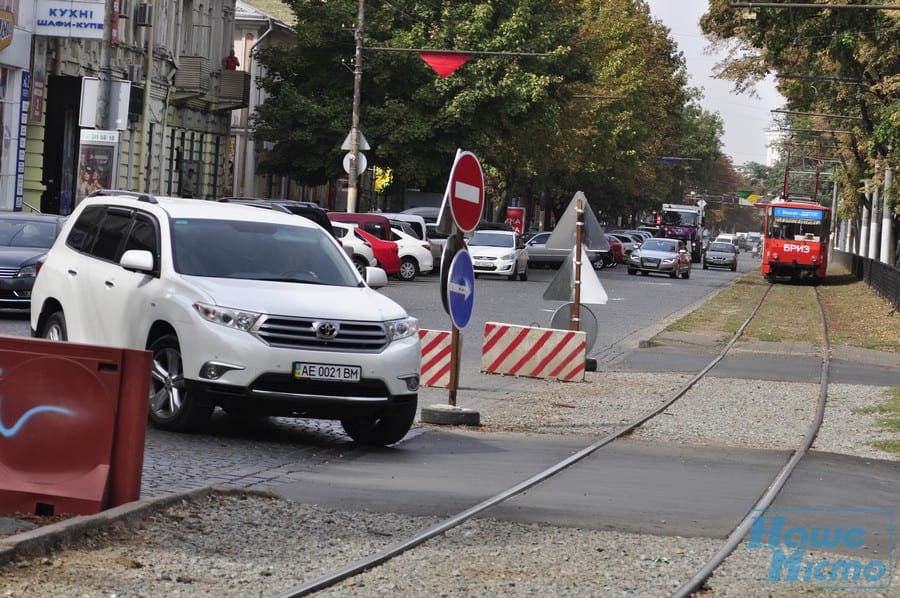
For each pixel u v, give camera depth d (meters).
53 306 17.39
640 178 120.56
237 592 8.30
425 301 43.28
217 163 74.75
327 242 16.50
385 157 67.94
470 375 24.84
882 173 54.09
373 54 66.56
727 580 9.46
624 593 8.89
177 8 65.56
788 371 29.36
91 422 10.15
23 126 48.81
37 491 9.97
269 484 12.27
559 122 80.50
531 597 8.65
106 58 34.56
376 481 12.93
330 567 9.17
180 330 14.62
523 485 13.09
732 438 18.20
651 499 12.79
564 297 26.73
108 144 34.19
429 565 9.44
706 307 52.78
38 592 7.91
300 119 67.75
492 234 63.53
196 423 14.84
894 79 50.75
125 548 9.16
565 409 20.56
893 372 30.75
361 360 14.55
